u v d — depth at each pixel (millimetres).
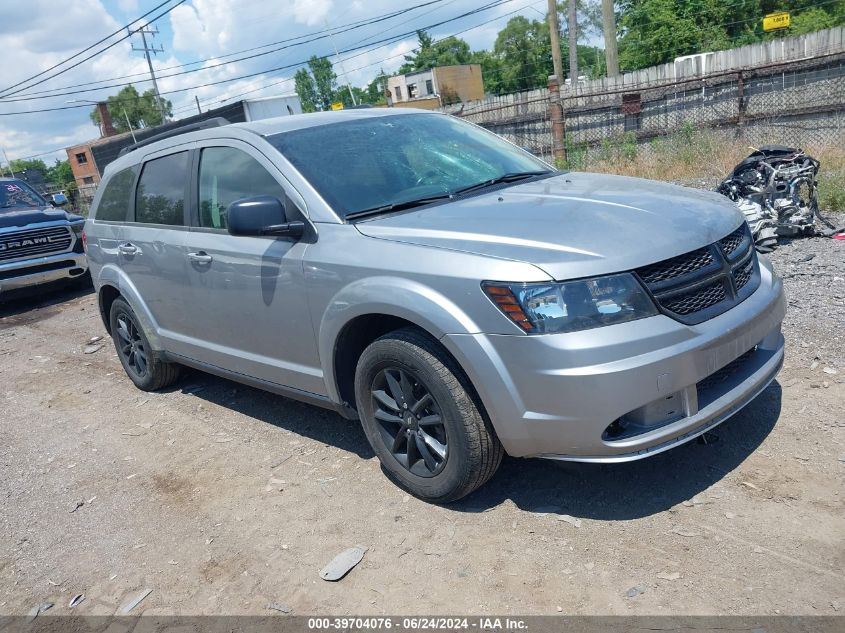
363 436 4379
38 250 10289
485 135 4816
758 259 3666
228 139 4312
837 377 4121
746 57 15352
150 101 73562
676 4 30750
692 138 12695
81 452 4859
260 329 4117
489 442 3189
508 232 3152
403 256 3256
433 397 3268
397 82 49500
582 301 2844
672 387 2898
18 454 5012
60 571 3510
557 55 22125
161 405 5484
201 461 4410
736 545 2889
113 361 7004
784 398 3988
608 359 2807
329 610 2904
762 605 2559
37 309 10406
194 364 4988
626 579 2791
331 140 4137
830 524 2926
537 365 2869
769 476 3303
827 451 3430
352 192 3783
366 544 3289
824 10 29094
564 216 3273
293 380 4059
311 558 3260
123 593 3246
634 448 2891
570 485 3479
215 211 4344
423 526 3352
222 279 4238
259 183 4039
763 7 30891
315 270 3609
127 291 5297
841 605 2506
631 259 2920
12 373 7148
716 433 3738
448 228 3303
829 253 6340
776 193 6715
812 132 12984
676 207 3404
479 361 2990
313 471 4039
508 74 58469
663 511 3174
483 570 2979
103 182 5770
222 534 3570
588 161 14148
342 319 3488
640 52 31344
